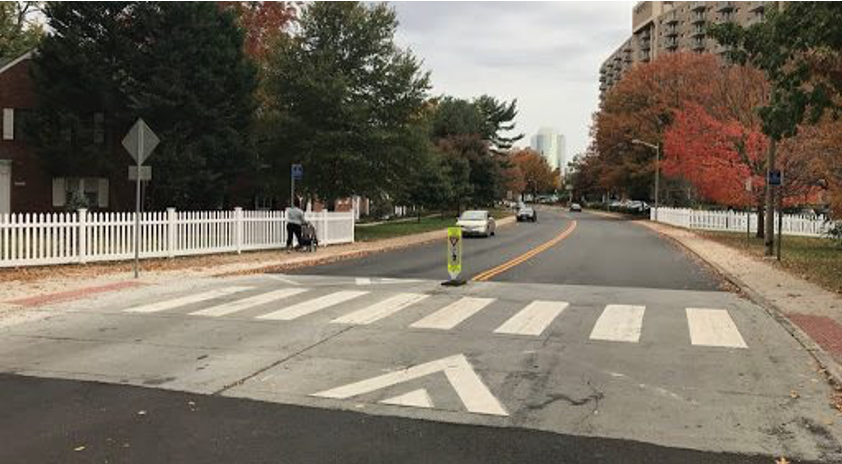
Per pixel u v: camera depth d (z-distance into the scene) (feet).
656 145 220.43
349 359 27.12
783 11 49.52
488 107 305.53
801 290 47.88
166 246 64.44
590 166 304.09
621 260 72.64
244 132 98.02
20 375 24.68
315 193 110.11
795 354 28.86
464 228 115.96
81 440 18.34
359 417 20.39
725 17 423.23
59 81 88.58
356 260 69.82
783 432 19.52
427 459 17.24
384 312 37.68
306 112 104.32
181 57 89.30
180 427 19.40
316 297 43.04
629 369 26.09
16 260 52.49
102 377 24.47
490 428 19.56
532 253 80.12
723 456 17.75
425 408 21.26
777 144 102.53
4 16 139.95
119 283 48.14
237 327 33.32
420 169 113.91
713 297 45.52
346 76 105.29
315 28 108.47
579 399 22.34
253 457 17.26
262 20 134.10
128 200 100.89
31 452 17.48
